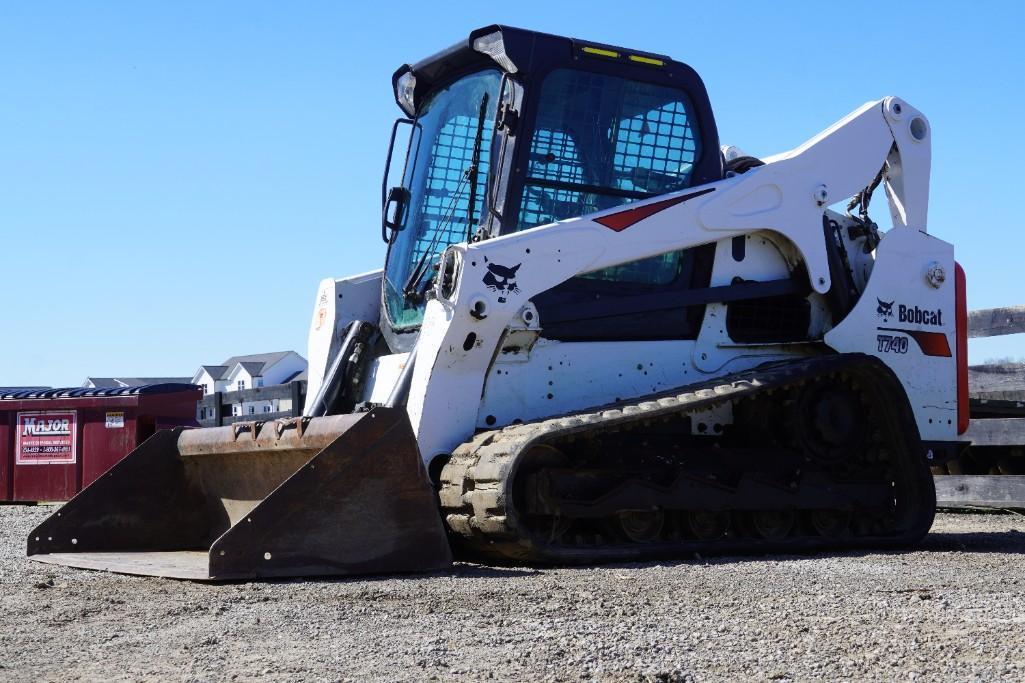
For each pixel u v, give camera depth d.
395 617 4.99
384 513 6.39
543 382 7.82
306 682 3.83
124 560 7.05
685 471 7.54
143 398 14.45
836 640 4.51
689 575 6.44
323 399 8.68
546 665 4.08
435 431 7.42
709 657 4.22
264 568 6.11
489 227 7.90
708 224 8.38
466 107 8.60
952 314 9.34
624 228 8.04
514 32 8.02
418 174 8.91
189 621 4.93
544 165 7.99
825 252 8.86
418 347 7.63
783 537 7.99
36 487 14.82
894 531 8.47
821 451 8.34
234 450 7.48
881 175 9.53
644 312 8.23
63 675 3.97
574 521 7.29
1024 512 12.67
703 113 8.61
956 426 9.27
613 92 8.28
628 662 4.12
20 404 14.93
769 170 8.70
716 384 7.81
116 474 7.77
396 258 8.87
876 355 8.94
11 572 6.68
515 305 7.58
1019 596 5.65
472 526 6.95
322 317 9.28
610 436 7.70
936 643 4.46
